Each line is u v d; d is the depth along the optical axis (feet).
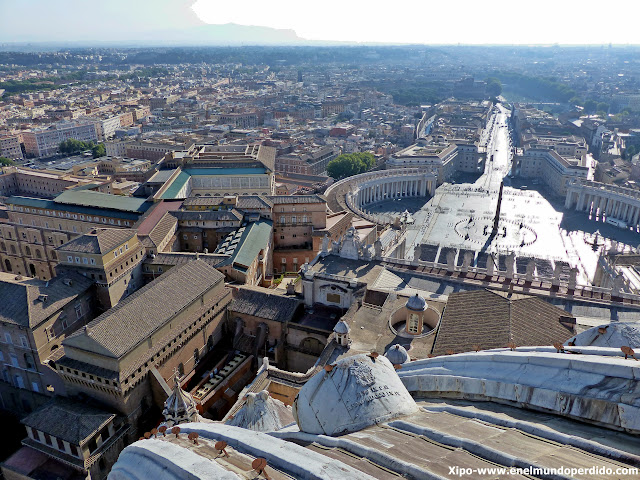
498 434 96.73
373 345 316.19
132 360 316.40
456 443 92.99
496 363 129.90
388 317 343.46
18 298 371.97
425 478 79.25
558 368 113.39
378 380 124.57
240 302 405.59
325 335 362.12
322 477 79.56
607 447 85.97
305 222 598.75
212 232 559.79
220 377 365.20
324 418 120.67
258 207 577.43
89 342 308.40
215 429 119.03
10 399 395.14
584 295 377.50
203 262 402.93
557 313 306.35
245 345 394.32
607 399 97.55
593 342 138.72
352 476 79.36
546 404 107.65
